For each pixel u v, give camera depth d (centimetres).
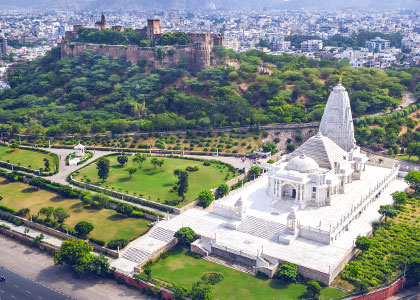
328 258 16438
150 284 15488
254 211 19888
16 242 19012
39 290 15688
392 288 15288
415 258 15975
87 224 18525
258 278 15938
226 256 17362
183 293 14512
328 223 18612
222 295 14888
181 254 17662
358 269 15612
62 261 16638
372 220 19812
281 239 17688
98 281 16262
